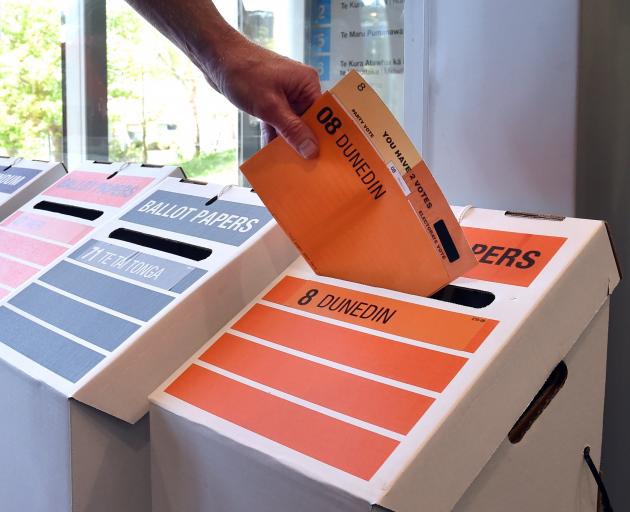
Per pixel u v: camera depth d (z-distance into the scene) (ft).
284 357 2.06
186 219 2.83
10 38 7.76
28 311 2.65
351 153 2.07
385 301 2.10
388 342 1.95
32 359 2.34
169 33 2.64
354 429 1.73
